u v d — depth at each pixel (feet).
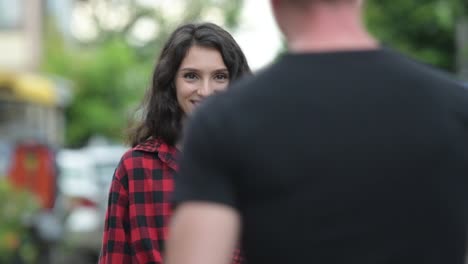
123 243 15.01
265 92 8.68
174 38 15.62
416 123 8.63
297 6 9.05
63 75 122.42
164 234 14.80
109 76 124.36
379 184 8.50
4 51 102.99
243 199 8.61
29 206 46.34
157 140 15.26
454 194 8.64
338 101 8.63
